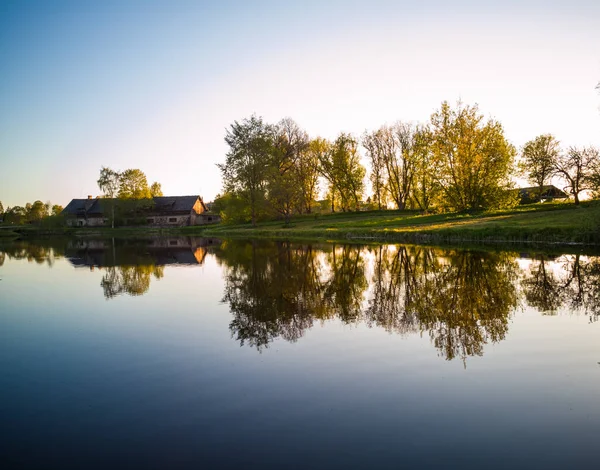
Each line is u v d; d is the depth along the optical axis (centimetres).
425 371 717
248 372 725
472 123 4778
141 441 516
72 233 8394
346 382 675
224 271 2045
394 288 1482
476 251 2586
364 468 454
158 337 945
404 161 7375
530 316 1064
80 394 651
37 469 465
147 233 7975
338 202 8800
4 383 696
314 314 1130
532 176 4859
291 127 7406
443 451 484
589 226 2767
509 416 564
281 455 481
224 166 6166
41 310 1242
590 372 705
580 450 485
